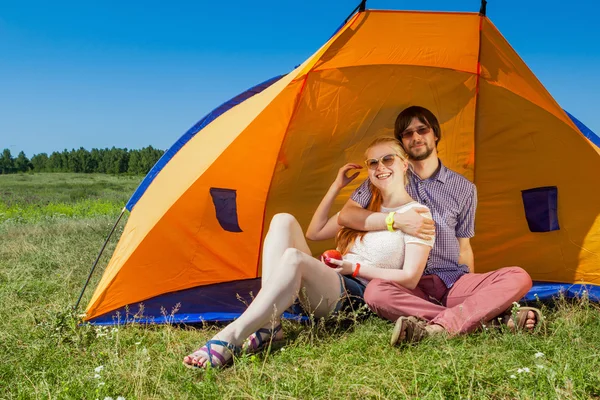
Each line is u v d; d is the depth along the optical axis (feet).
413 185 12.26
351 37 11.62
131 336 10.57
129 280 12.29
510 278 10.24
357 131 14.08
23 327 10.93
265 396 7.35
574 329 9.90
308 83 12.96
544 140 13.14
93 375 8.17
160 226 12.51
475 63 12.57
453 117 13.85
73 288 15.20
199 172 12.02
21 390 7.73
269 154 13.65
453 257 11.72
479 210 14.43
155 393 7.83
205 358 8.54
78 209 55.31
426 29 11.54
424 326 9.72
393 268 11.38
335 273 10.43
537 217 13.73
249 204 14.12
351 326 10.50
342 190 14.12
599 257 13.08
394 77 13.32
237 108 13.53
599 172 12.56
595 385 7.39
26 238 24.99
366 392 7.48
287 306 9.42
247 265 14.62
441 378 7.55
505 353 8.78
